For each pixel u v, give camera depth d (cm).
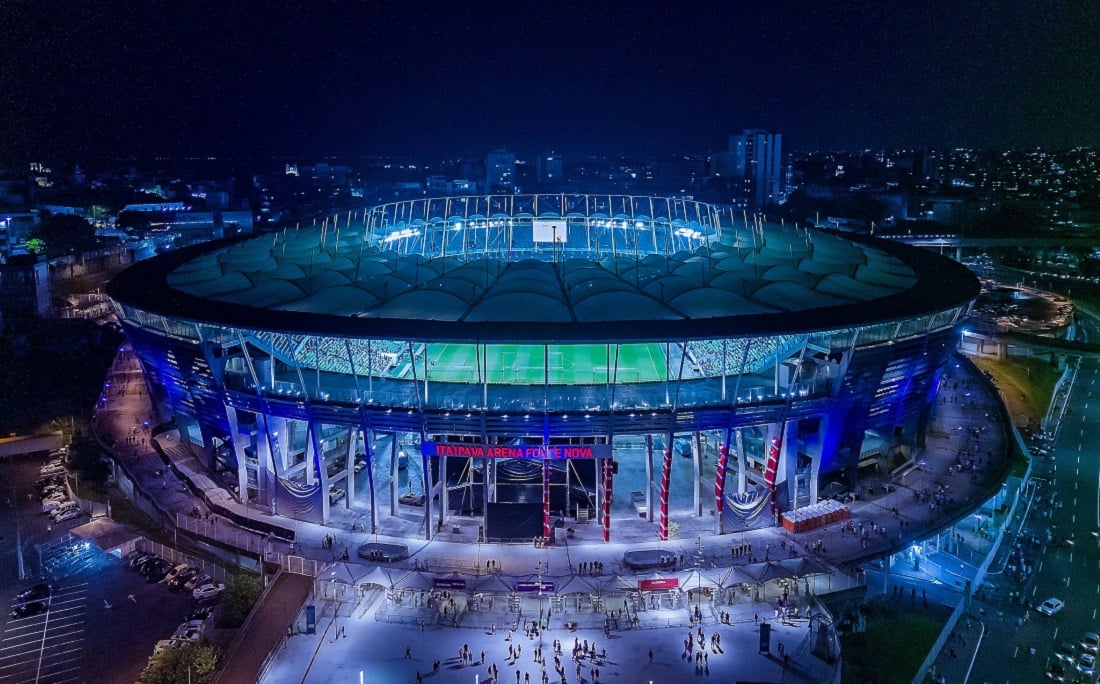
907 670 6838
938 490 9612
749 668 6450
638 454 10731
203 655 6212
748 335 7956
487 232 14725
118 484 10569
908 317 8688
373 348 9406
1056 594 8194
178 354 9281
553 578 7556
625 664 6525
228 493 9538
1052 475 11350
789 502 8969
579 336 7838
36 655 6881
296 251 12031
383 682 6284
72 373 15775
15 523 9406
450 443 8331
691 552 8131
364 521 8856
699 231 14475
